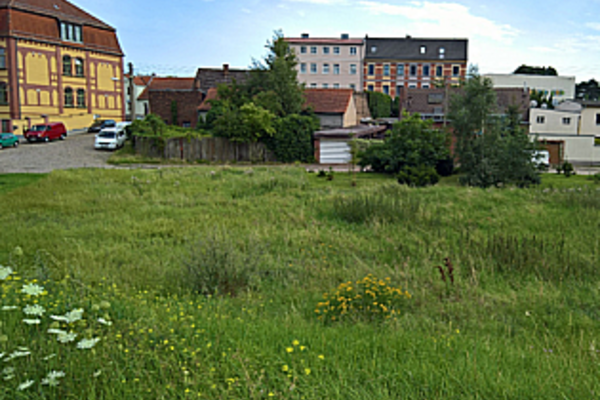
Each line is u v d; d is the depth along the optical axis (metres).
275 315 6.73
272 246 12.01
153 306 5.95
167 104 54.31
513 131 28.17
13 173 28.86
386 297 7.16
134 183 21.95
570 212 15.77
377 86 81.75
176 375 3.77
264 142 42.47
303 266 10.29
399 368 4.09
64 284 6.00
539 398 3.67
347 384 3.77
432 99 54.94
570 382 3.96
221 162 41.72
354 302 6.87
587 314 7.44
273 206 17.33
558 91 74.38
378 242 12.61
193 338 4.41
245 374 3.74
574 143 49.03
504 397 3.64
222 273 8.50
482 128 30.00
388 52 81.75
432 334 5.66
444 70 80.94
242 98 47.88
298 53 81.44
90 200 18.17
